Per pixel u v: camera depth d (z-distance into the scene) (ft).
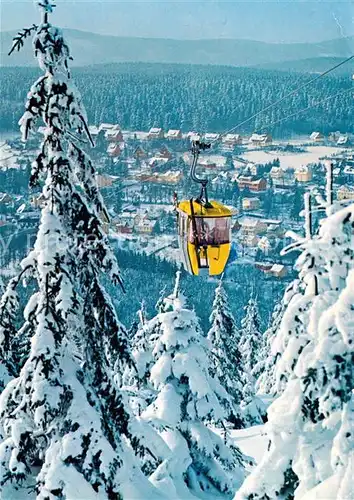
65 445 48.34
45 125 48.24
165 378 74.84
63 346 51.72
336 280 38.06
